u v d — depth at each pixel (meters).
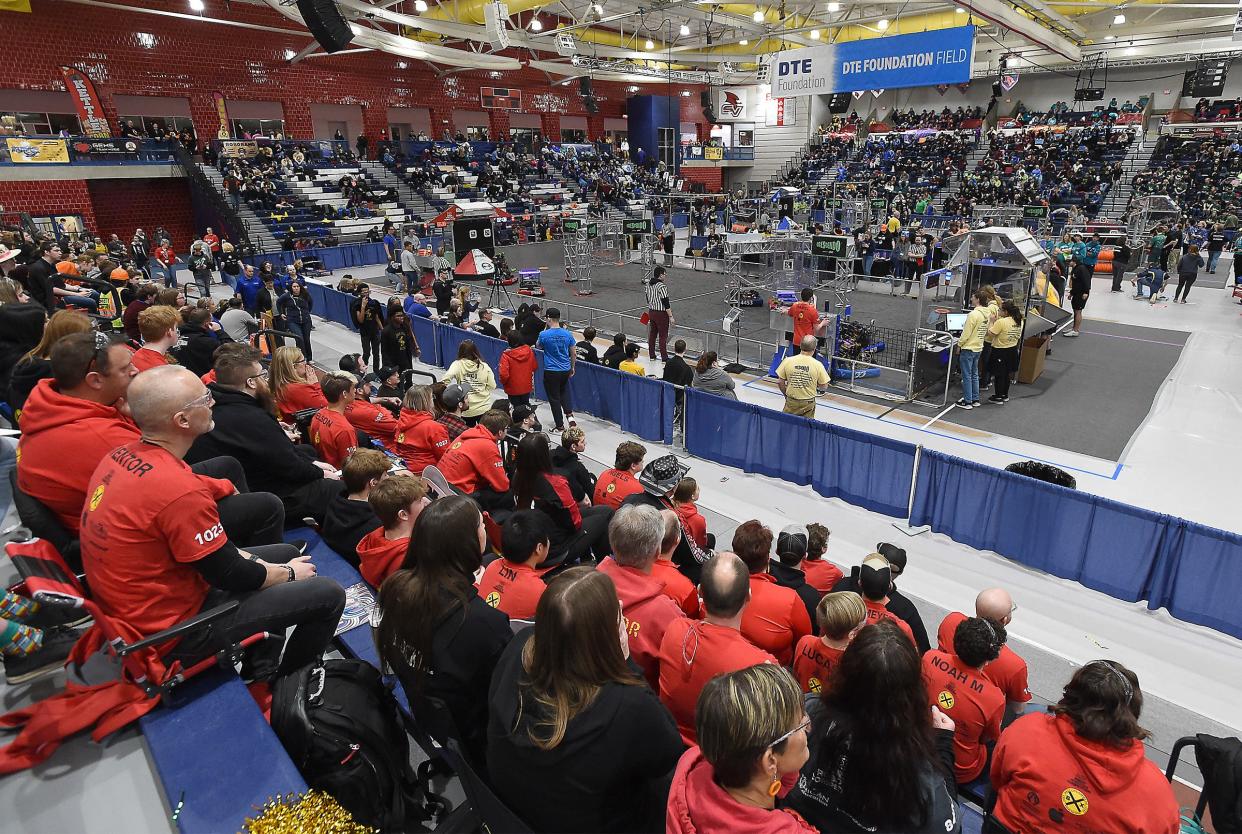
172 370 2.51
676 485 5.06
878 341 13.95
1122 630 5.77
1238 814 3.17
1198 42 30.77
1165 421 10.37
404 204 32.25
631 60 38.25
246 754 2.38
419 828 2.95
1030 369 12.10
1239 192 29.81
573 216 30.83
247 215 26.97
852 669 2.29
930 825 2.23
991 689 3.32
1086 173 34.09
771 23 29.41
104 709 2.44
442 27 26.06
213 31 28.17
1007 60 30.91
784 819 1.77
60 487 2.90
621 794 2.13
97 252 17.56
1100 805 2.53
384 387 8.48
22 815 2.19
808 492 8.28
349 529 4.13
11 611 2.45
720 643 2.76
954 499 7.02
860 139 44.66
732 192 45.81
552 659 2.07
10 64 23.69
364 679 2.93
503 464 6.14
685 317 17.64
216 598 2.68
